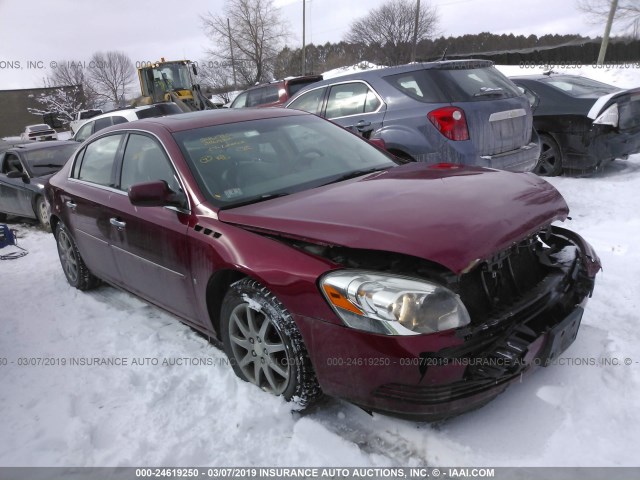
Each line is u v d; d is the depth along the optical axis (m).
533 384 2.70
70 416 2.88
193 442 2.59
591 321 3.38
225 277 2.92
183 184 3.18
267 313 2.63
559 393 2.60
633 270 4.13
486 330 2.31
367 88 6.13
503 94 5.81
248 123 3.75
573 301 2.71
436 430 2.49
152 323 4.00
